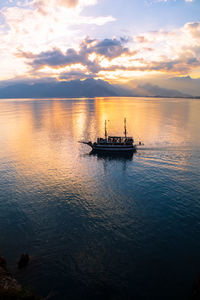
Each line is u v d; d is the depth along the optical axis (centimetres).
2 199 4628
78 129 12938
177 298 2414
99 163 7100
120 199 4656
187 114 19875
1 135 11100
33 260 2956
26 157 7475
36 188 5162
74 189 5138
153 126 13512
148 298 2425
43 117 19062
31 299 2173
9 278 2519
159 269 2820
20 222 3831
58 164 6881
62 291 2511
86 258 3008
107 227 3700
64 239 3397
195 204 4391
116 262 2941
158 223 3800
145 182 5512
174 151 8056
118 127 13425
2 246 3234
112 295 2466
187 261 2945
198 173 5959
